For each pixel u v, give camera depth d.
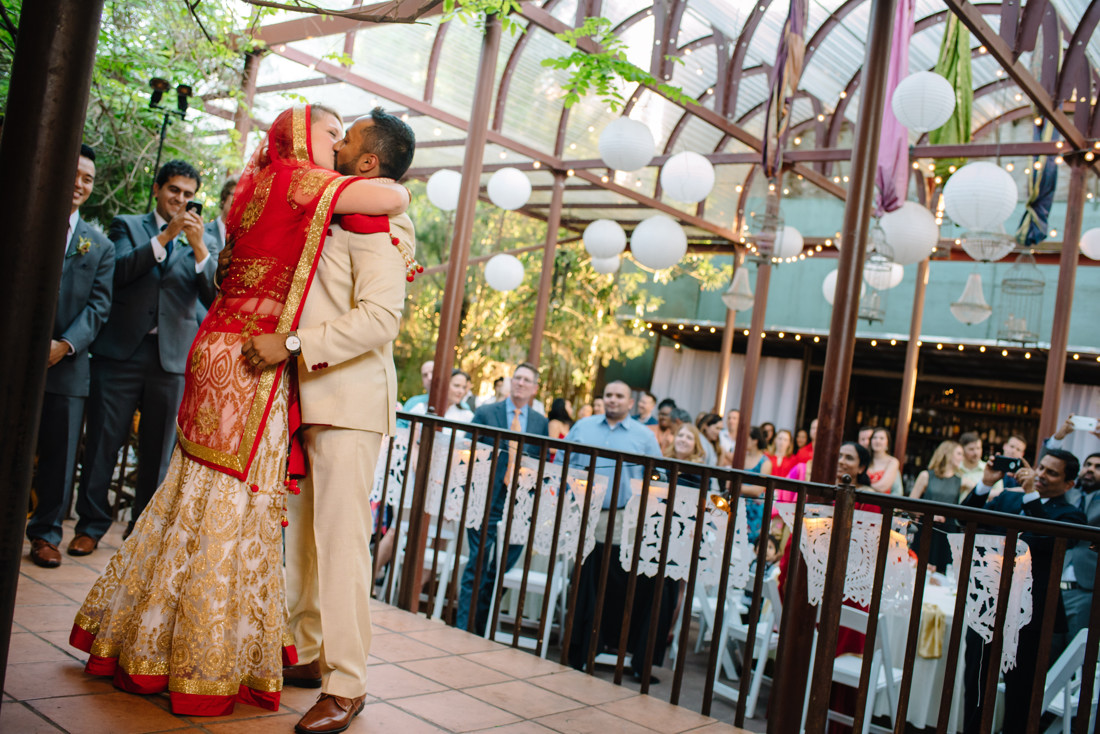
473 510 4.10
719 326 13.74
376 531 4.67
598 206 10.46
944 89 5.21
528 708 2.84
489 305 13.78
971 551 2.70
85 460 3.77
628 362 15.91
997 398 13.44
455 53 8.09
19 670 2.38
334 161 2.54
